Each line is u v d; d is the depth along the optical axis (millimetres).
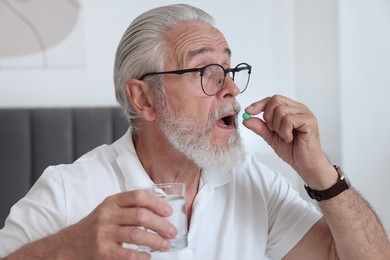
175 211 930
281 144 1214
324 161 1188
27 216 1203
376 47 2648
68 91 2607
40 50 2588
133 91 1297
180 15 1285
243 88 1300
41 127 2430
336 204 1199
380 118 2656
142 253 892
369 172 2662
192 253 1231
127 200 890
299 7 2748
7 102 2572
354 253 1215
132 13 2643
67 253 948
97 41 2621
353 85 2656
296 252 1325
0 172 2387
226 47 1290
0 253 1145
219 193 1322
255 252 1287
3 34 2562
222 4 2730
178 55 1246
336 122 2680
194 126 1228
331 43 2680
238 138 1252
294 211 1343
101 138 2451
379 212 2654
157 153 1293
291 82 2775
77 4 2604
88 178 1284
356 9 2641
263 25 2758
